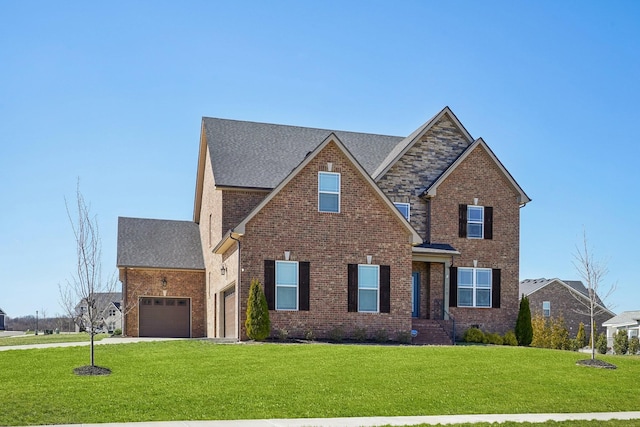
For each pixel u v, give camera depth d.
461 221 35.12
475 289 34.91
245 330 28.00
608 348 53.97
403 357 23.22
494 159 35.72
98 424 14.17
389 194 34.78
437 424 15.05
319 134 38.44
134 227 40.84
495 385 19.86
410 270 30.42
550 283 61.09
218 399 16.89
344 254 29.48
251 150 35.28
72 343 29.23
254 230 28.47
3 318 115.38
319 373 20.23
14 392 17.11
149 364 21.48
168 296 38.53
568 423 15.86
